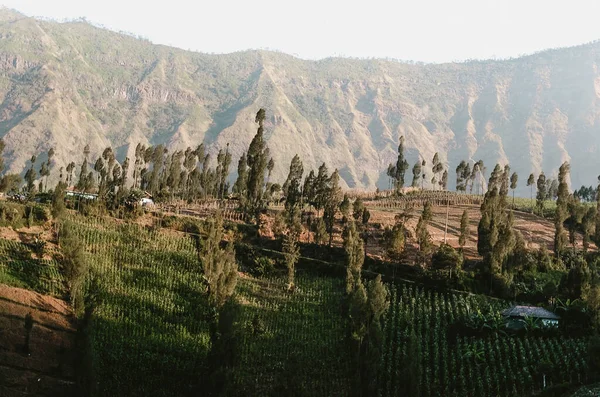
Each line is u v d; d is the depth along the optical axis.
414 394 54.22
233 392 60.00
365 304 65.69
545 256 105.94
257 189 114.31
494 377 62.47
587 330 70.88
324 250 103.12
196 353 67.56
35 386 54.25
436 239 117.62
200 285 82.69
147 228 100.56
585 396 51.81
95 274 78.50
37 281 73.69
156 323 72.44
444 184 187.38
